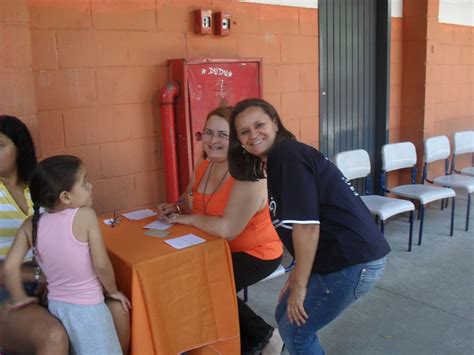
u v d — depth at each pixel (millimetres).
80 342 1873
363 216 1935
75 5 2844
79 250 1850
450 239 4496
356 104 4871
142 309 1990
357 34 4758
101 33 2967
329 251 1922
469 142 5500
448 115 5879
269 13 3863
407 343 2807
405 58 5266
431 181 4961
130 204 3260
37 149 2631
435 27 5148
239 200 2248
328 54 4461
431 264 3928
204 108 3309
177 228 2416
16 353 1974
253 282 2516
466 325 3000
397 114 5355
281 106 4098
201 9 3361
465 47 5953
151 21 3172
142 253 2078
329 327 2979
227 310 2248
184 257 2105
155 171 3352
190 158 3270
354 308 3209
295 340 2074
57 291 1901
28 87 2564
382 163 4625
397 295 3393
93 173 3055
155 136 3312
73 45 2865
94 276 1919
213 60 3318
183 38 3346
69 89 2885
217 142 2438
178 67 3193
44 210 2000
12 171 2135
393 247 4301
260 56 3855
